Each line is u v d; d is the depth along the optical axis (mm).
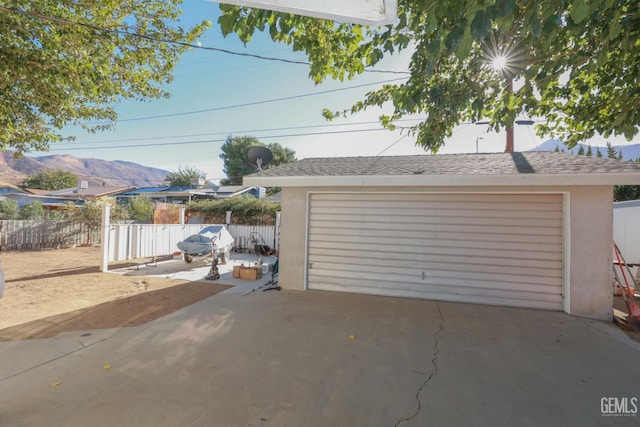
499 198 5797
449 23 2695
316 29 3906
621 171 4738
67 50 5902
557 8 2309
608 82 4320
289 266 6945
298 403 2660
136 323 4688
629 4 2777
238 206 17922
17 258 10938
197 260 10945
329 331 4387
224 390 2846
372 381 3033
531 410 2590
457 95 3850
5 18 5078
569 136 6094
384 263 6410
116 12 6445
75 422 2361
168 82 7980
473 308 5559
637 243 7230
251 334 4250
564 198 5418
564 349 3834
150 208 18562
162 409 2545
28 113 6945
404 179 5672
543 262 5547
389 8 1379
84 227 14953
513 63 3502
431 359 3527
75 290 6680
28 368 3229
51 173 40469
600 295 5086
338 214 6715
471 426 2379
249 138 34438
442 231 6094
